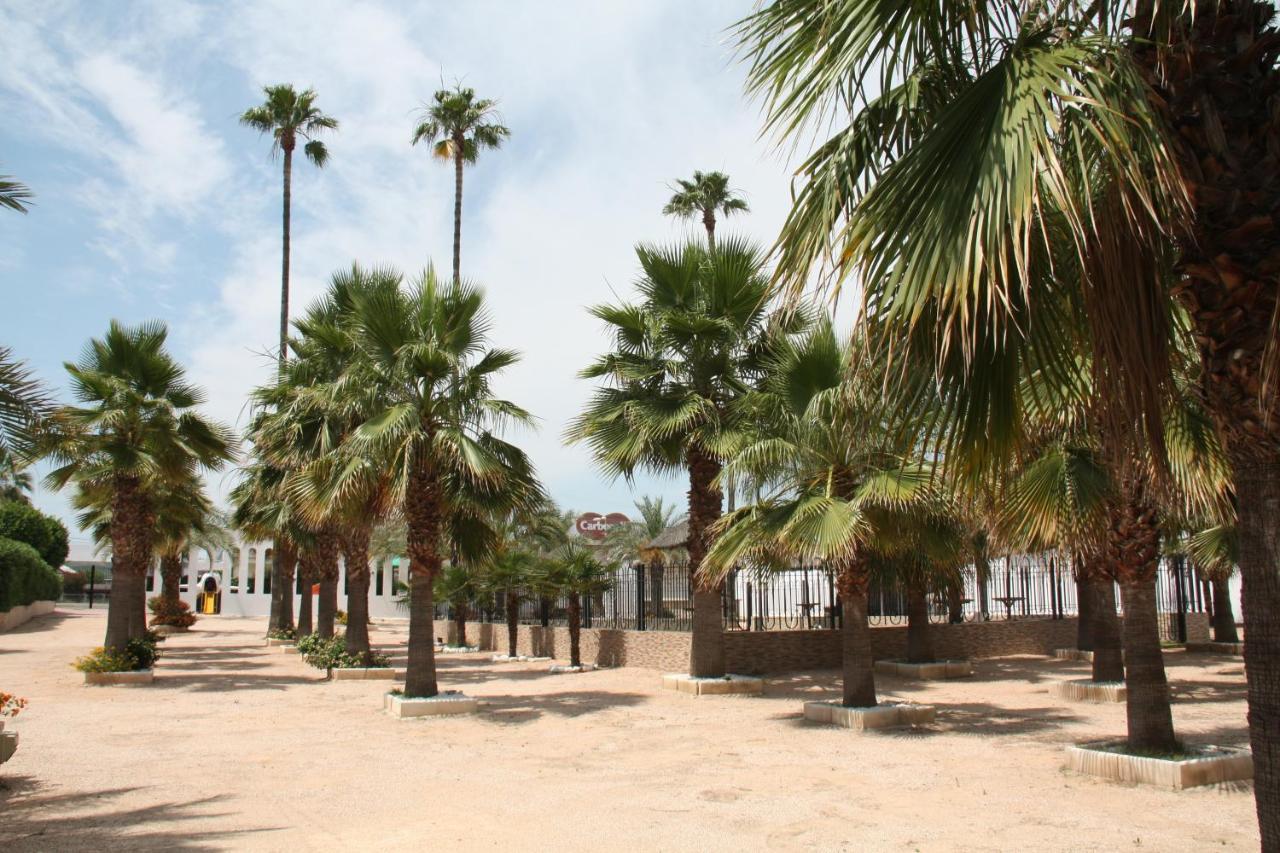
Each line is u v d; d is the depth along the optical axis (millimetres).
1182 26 3641
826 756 9992
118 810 7855
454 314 14594
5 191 8258
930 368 3963
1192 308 3797
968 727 11641
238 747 11172
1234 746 9578
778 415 13594
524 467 15070
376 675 19547
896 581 17141
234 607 56812
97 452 18703
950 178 3480
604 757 10273
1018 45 3715
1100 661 14117
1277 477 3578
